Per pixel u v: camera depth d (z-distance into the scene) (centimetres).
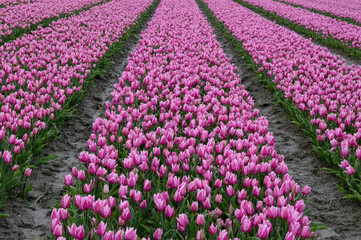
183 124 580
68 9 2205
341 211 511
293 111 810
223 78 915
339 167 569
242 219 325
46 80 834
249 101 749
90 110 885
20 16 1695
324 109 677
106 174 471
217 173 491
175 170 436
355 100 808
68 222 361
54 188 546
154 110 690
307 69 1053
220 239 310
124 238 332
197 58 1102
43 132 631
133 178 394
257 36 1611
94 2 2750
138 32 1956
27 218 466
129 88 775
